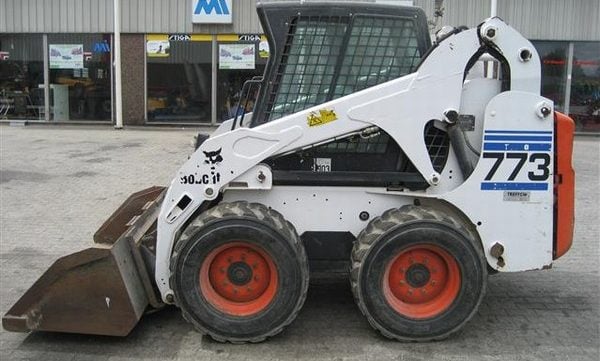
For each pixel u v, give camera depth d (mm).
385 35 4383
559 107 17422
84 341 4305
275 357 4082
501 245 4355
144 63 17562
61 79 18109
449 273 4262
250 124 4453
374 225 4270
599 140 16594
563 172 4383
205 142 4293
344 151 4453
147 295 4480
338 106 4234
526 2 16891
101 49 17812
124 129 17219
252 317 4207
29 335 4391
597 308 4973
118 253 4207
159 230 4383
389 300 4246
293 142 4266
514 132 4266
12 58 18125
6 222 7500
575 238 7039
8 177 10062
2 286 5363
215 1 17062
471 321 4688
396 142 4305
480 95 4359
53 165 11164
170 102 17750
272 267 4207
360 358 4070
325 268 4961
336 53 4391
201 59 17484
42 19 17766
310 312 4816
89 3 17547
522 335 4445
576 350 4215
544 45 17156
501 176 4305
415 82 4227
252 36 17266
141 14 17328
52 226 7355
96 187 9445
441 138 4414
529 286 5477
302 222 4484
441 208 4477
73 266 4125
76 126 17844
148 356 4098
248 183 4344
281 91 4414
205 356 4102
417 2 15711
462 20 16797
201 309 4199
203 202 4398
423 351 4176
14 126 17703
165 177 10234
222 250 4215
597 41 17094
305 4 4352
